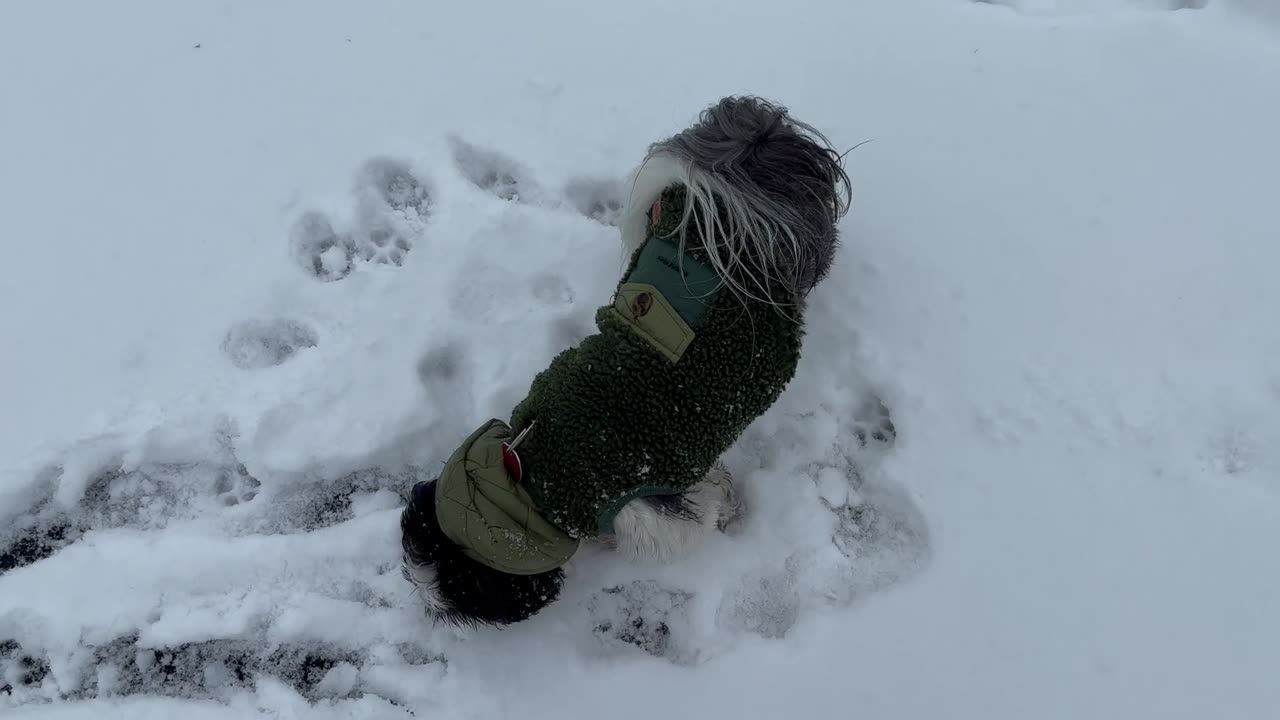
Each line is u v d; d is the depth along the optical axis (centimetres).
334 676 89
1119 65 104
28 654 90
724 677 83
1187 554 82
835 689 82
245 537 93
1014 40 108
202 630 89
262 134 109
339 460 93
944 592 84
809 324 95
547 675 85
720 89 109
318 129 109
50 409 96
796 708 82
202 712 87
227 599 90
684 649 86
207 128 109
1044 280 94
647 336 68
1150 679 80
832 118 106
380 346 96
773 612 87
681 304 69
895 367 92
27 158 108
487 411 94
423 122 109
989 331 92
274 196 105
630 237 86
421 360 96
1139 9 111
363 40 114
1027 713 80
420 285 98
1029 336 92
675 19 114
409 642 88
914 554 88
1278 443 85
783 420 94
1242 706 78
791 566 88
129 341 98
